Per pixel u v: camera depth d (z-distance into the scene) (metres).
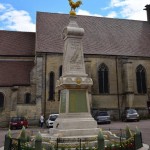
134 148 11.82
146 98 45.28
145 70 46.66
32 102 39.12
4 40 47.69
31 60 45.16
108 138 14.05
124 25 54.28
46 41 43.62
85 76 15.30
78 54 15.64
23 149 10.87
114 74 44.75
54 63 41.59
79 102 14.72
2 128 36.50
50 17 49.44
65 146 11.49
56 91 40.47
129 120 38.53
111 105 43.19
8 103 38.56
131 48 48.19
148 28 55.75
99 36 48.94
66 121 14.02
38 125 37.41
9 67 43.03
